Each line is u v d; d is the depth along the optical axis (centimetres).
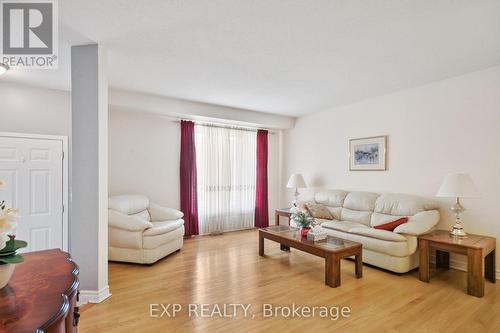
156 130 481
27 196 356
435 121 368
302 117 584
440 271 338
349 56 285
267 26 225
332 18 212
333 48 266
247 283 297
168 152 494
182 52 275
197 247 441
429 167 373
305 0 189
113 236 356
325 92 416
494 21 216
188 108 465
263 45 260
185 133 502
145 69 321
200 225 525
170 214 436
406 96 400
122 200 388
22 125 358
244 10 201
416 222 328
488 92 319
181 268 343
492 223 315
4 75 324
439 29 229
